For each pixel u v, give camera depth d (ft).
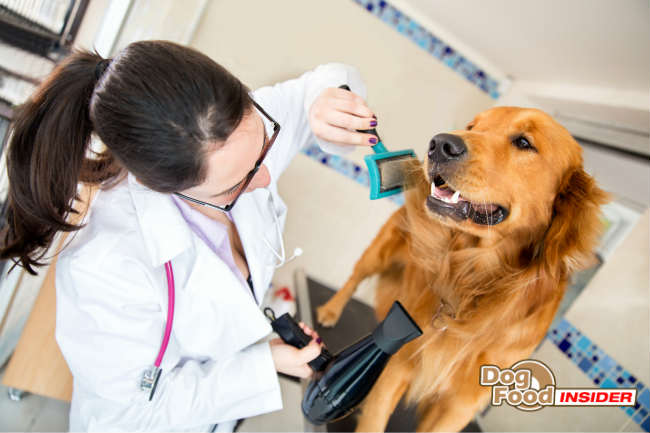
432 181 3.31
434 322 3.62
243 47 6.23
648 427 2.74
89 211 3.29
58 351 4.60
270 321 3.51
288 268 6.01
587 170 3.08
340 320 4.82
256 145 2.35
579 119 4.06
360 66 6.22
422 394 3.58
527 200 3.03
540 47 4.23
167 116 2.00
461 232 3.36
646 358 2.78
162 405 2.85
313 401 3.16
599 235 2.98
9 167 2.49
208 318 3.00
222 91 2.10
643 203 2.93
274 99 3.72
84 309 2.63
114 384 2.73
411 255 3.92
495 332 3.27
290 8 6.10
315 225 6.00
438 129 6.15
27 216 2.60
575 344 3.04
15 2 4.93
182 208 3.08
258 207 3.46
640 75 3.16
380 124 6.32
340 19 6.10
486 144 3.04
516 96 5.48
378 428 3.76
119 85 2.05
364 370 2.92
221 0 6.04
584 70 3.84
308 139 4.25
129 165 2.15
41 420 5.24
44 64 5.20
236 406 3.01
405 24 5.99
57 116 2.37
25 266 2.82
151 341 2.78
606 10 2.92
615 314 2.92
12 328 5.53
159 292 2.79
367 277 4.51
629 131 3.25
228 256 3.27
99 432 2.89
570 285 3.04
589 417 2.97
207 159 2.15
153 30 5.52
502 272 3.20
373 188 3.11
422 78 6.11
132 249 2.75
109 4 5.23
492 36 5.00
